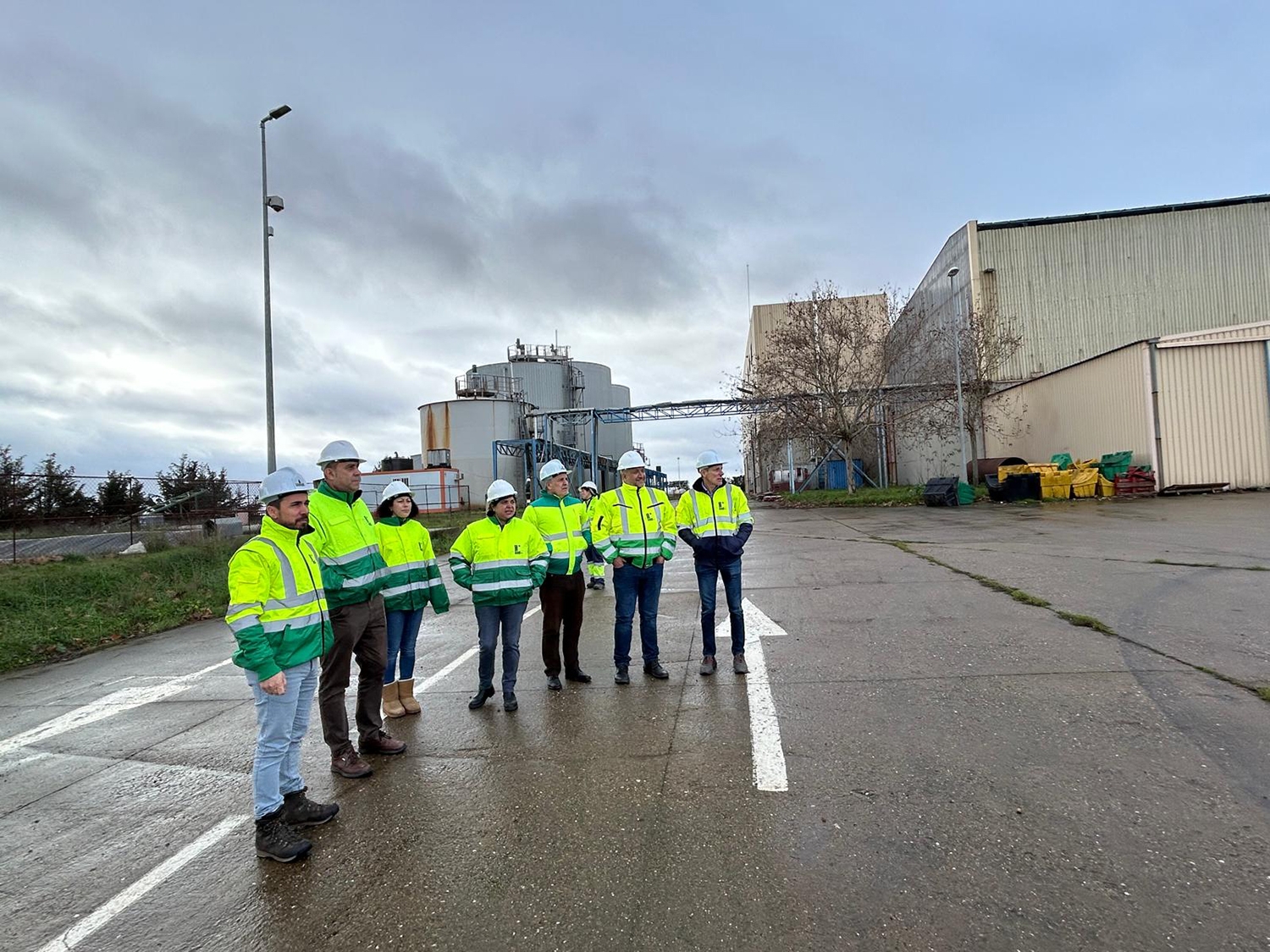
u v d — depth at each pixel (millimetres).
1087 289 36000
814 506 33688
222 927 2857
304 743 5117
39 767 4961
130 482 22016
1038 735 4133
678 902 2768
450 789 4027
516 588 5438
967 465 35844
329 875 3205
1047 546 12273
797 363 35031
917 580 9594
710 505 5918
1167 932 2441
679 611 8875
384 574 4750
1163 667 5199
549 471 6137
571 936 2607
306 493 3754
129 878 3332
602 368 64688
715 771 3959
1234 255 35312
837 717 4648
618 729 4785
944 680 5242
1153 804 3299
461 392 51688
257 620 3441
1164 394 23391
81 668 8391
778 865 2980
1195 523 14836
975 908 2619
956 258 38875
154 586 13430
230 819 3934
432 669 6957
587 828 3414
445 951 2586
